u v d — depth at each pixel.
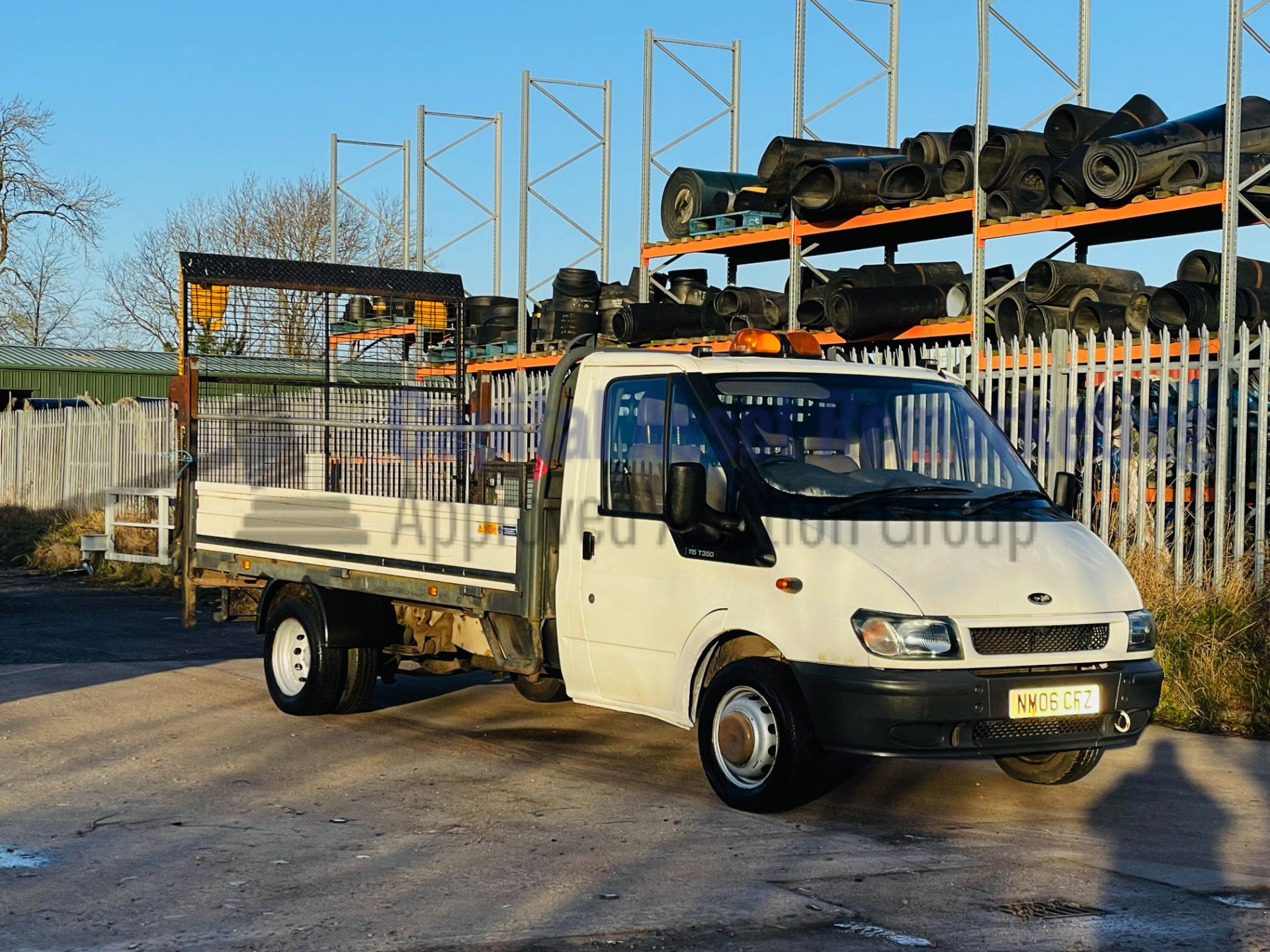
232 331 10.80
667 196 19.64
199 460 10.23
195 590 10.26
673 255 19.58
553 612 7.55
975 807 6.83
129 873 5.52
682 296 19.92
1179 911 5.16
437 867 5.62
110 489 19.64
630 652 7.11
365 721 8.95
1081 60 17.17
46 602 15.83
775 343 7.62
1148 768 7.79
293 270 10.87
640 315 18.47
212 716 9.02
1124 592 6.70
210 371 10.75
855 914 5.05
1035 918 5.04
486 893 5.26
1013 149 14.53
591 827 6.28
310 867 5.62
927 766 7.78
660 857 5.78
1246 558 10.56
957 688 6.10
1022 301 14.59
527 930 4.82
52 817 6.42
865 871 5.61
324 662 8.78
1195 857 5.93
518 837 6.11
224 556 9.86
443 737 8.42
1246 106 13.36
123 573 18.92
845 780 7.38
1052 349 12.01
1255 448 11.69
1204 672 9.39
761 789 6.47
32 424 25.25
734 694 6.64
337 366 11.51
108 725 8.69
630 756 7.91
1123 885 5.48
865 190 16.12
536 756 7.88
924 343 16.58
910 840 6.13
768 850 5.91
